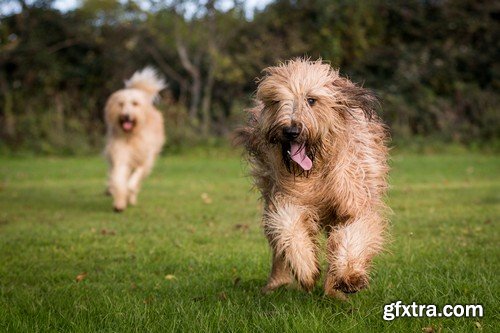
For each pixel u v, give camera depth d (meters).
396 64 25.36
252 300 4.69
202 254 6.67
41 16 24.64
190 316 4.20
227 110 25.16
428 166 18.11
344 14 25.00
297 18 25.41
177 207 10.62
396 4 25.98
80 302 4.69
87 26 25.02
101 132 24.00
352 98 4.53
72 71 24.55
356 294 4.66
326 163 4.49
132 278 5.73
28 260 6.47
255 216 9.55
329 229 4.79
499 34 25.67
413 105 24.78
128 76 25.00
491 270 5.34
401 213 9.42
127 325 4.04
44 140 23.09
